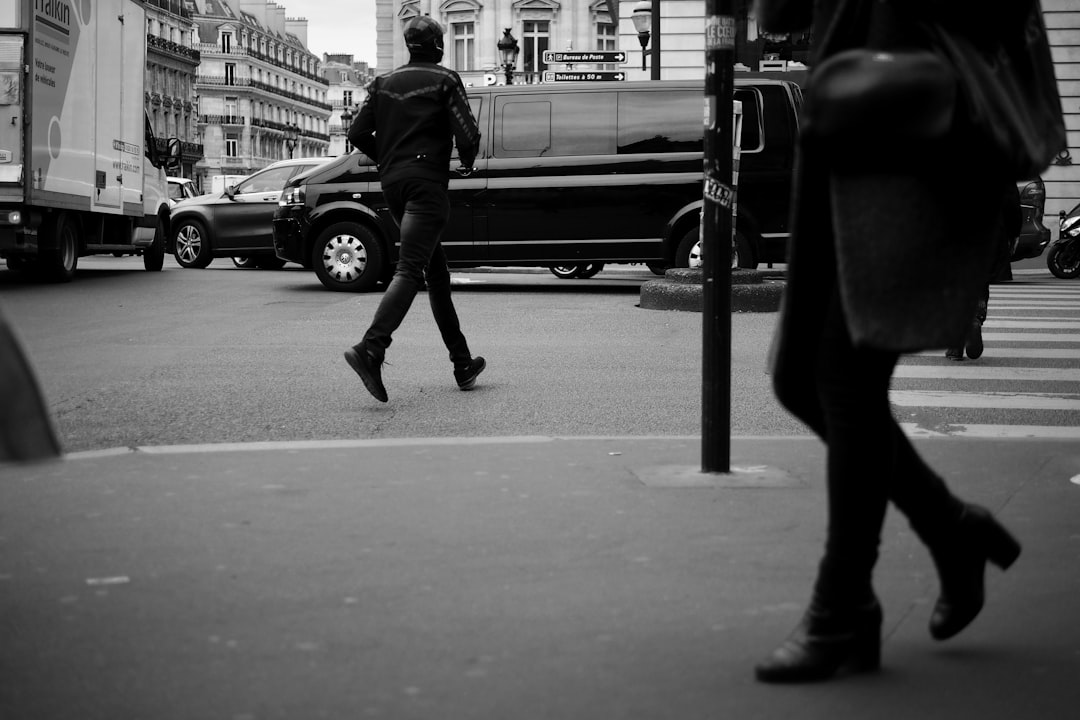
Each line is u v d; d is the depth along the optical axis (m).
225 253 21.03
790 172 14.45
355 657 2.86
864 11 2.57
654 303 12.73
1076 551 3.82
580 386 7.53
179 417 6.29
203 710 2.55
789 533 3.99
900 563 3.67
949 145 2.46
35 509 4.22
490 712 2.55
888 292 2.46
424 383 7.60
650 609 3.23
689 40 32.62
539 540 3.88
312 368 8.16
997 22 2.55
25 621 3.10
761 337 10.61
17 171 14.39
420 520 4.11
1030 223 19.89
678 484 4.66
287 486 4.59
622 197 14.71
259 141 139.12
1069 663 2.89
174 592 3.34
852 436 2.69
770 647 2.96
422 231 6.84
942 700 2.66
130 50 18.09
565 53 30.22
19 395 1.76
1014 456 5.30
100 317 11.62
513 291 15.48
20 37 14.30
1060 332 11.32
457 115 6.93
